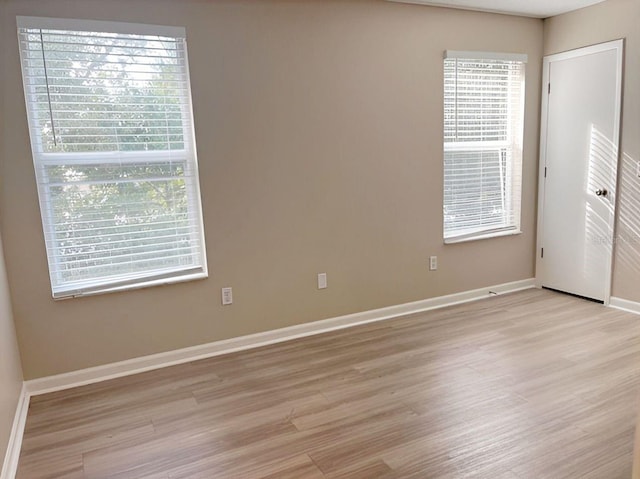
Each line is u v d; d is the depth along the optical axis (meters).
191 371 3.01
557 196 4.24
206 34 2.97
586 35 3.84
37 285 2.74
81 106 2.75
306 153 3.39
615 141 3.72
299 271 3.49
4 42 2.52
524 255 4.48
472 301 4.21
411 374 2.83
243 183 3.21
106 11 2.71
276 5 3.15
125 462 2.10
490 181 4.21
